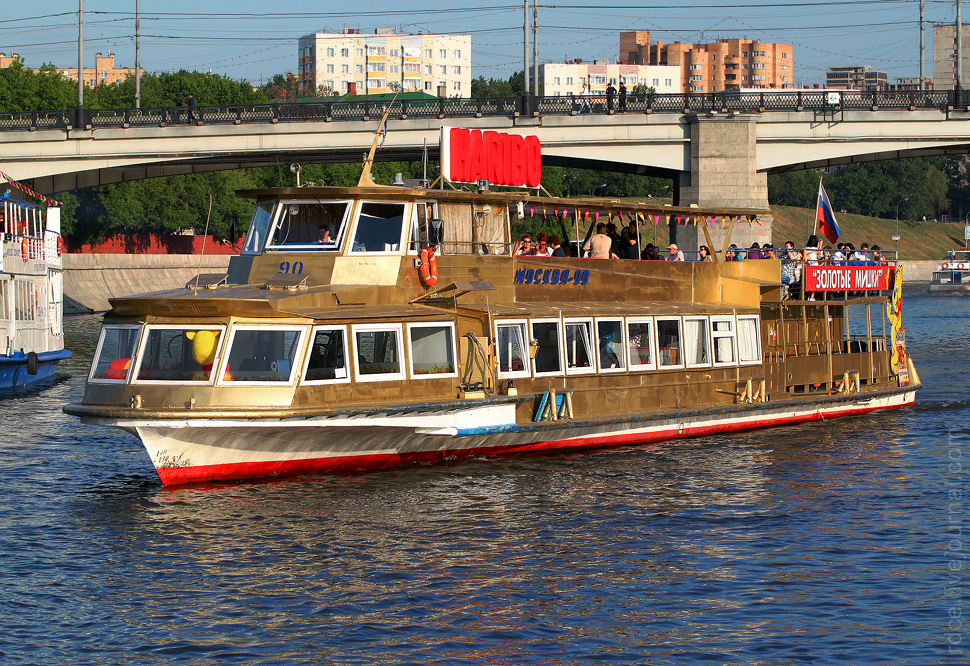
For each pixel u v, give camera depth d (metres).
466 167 32.97
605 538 25.67
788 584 22.86
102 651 19.64
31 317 56.38
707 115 85.38
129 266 127.06
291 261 29.41
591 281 34.16
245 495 28.45
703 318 36.38
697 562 24.14
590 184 193.12
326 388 27.39
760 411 37.94
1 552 24.66
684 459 33.81
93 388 27.52
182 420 26.34
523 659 19.39
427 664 19.19
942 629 20.56
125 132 88.44
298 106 87.50
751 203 86.19
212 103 163.12
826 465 33.31
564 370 32.41
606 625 20.80
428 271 29.70
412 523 26.47
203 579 22.91
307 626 20.66
